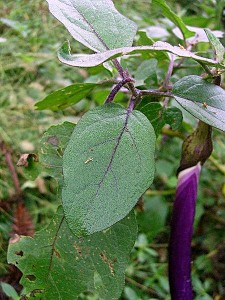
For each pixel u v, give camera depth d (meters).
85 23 0.31
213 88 0.30
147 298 0.60
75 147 0.26
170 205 0.72
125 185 0.26
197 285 0.61
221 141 0.75
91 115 0.27
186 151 0.37
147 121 0.28
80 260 0.34
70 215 0.25
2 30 0.93
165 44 0.27
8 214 0.64
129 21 0.31
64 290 0.35
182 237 0.38
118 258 0.33
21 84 0.85
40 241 0.35
